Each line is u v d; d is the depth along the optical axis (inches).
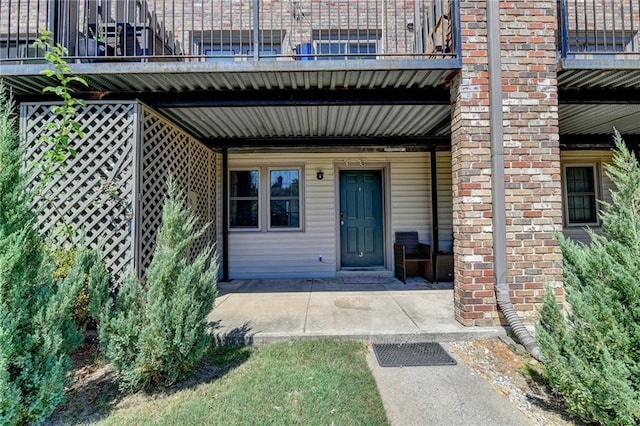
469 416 92.7
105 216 153.3
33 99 167.6
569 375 83.9
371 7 238.2
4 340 78.5
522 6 152.1
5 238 84.0
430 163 269.7
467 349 135.0
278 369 115.6
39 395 84.0
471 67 150.5
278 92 171.2
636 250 80.4
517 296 147.1
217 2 241.3
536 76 151.2
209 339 116.7
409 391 105.2
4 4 225.8
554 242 148.3
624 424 72.6
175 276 107.0
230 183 274.5
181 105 170.7
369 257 279.6
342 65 145.9
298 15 238.1
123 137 156.5
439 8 176.6
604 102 174.4
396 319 160.4
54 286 98.1
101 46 171.9
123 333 100.7
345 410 92.6
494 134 148.3
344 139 253.8
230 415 89.9
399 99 170.6
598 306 81.7
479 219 149.9
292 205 275.0
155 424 86.8
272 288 231.8
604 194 275.6
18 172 93.1
